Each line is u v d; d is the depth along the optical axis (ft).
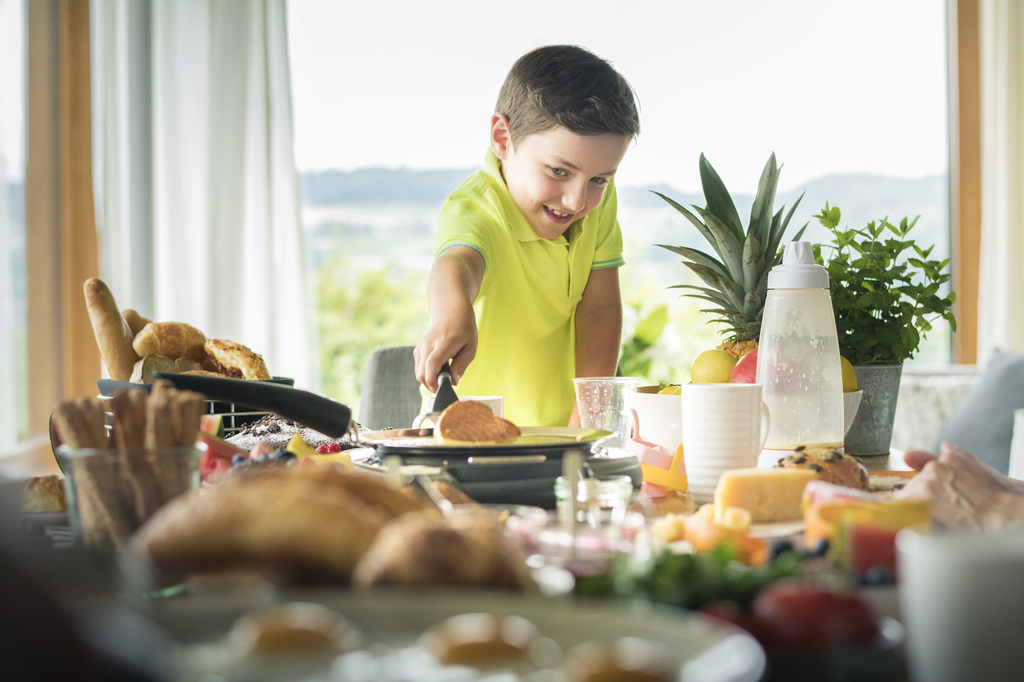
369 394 7.68
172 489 1.89
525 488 2.66
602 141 5.87
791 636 1.25
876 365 4.42
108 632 1.05
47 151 9.89
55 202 10.00
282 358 11.92
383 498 1.78
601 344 7.06
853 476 2.76
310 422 2.91
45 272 9.77
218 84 11.65
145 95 11.34
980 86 12.97
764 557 1.89
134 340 4.15
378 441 3.01
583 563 1.71
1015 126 12.81
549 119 5.86
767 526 2.42
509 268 6.53
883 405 4.48
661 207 12.75
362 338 12.92
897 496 2.42
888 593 1.47
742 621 1.27
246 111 11.75
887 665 1.24
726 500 2.47
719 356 4.10
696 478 3.10
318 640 1.11
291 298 11.92
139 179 11.30
